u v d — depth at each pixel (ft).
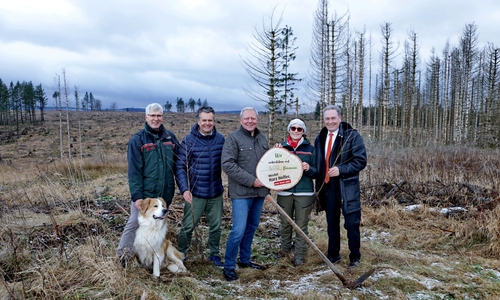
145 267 12.03
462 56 103.45
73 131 151.84
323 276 11.93
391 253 14.08
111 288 9.96
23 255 12.27
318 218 20.16
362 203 22.61
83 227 15.85
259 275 12.56
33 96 211.41
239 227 12.08
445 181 24.76
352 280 11.09
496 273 12.21
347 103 89.97
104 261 11.02
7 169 40.91
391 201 22.11
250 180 11.82
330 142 13.32
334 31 66.44
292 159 12.19
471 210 18.71
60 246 12.52
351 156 12.85
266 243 16.51
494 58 88.94
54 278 10.01
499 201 19.19
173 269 12.06
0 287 9.96
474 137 75.61
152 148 12.40
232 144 12.21
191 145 13.02
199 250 13.91
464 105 97.50
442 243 15.81
